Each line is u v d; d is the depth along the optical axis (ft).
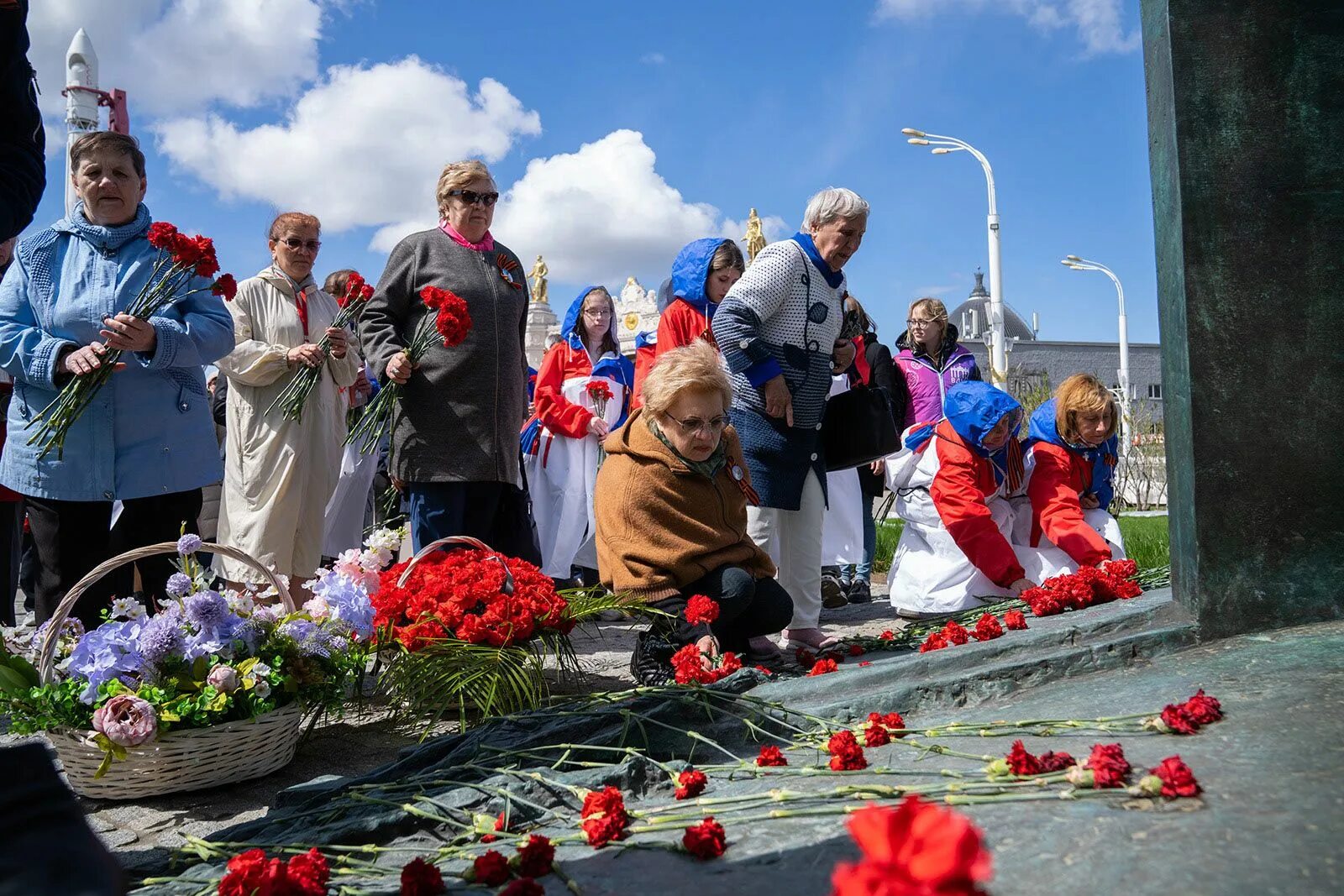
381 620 12.82
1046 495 17.49
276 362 17.16
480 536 15.78
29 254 13.19
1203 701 6.79
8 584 19.74
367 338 15.47
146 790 9.96
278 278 17.95
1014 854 5.00
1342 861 4.40
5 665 10.50
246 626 10.94
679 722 8.63
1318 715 6.48
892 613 21.38
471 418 15.19
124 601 10.81
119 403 13.19
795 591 15.35
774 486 14.74
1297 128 9.30
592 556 21.59
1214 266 9.27
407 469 15.21
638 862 5.71
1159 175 9.76
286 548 17.39
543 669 14.12
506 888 5.18
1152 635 9.21
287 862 6.18
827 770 7.13
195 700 10.11
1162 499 59.72
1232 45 9.27
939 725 8.30
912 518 18.92
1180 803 5.35
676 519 13.26
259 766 10.60
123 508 13.52
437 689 11.38
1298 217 9.30
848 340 16.10
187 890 6.25
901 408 21.72
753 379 14.49
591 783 7.42
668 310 18.94
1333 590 9.24
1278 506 9.27
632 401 20.70
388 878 6.13
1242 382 9.27
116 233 13.41
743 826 6.14
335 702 11.37
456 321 14.20
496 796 7.22
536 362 124.67
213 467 13.96
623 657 17.04
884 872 2.40
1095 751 5.91
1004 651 9.81
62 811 3.66
